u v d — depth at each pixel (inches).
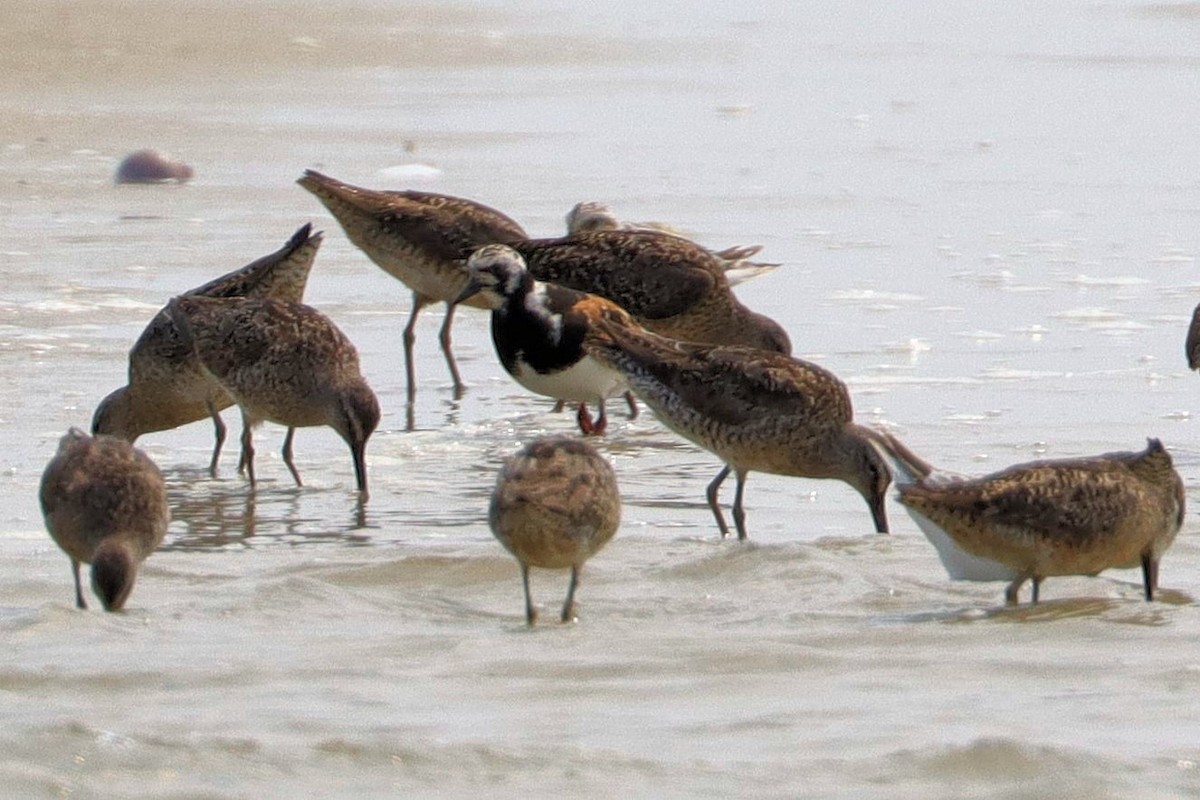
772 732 340.5
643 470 613.9
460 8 2187.5
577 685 370.3
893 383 705.0
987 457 601.9
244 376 594.9
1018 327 797.9
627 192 1125.1
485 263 649.6
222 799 307.3
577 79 1688.0
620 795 310.0
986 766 321.7
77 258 901.2
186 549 508.4
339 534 527.8
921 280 893.8
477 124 1402.6
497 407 701.9
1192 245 982.4
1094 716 349.4
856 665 384.8
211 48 1740.9
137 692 362.6
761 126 1437.0
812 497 583.8
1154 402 678.5
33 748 325.4
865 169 1237.1
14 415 648.4
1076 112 1525.6
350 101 1504.7
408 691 364.8
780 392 545.3
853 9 2335.1
